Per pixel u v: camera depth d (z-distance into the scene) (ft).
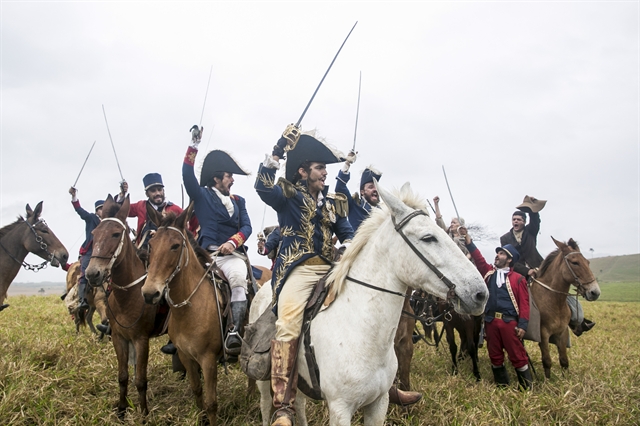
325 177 14.93
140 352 19.42
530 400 19.88
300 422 16.08
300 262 14.11
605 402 19.69
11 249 28.43
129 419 18.01
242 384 21.65
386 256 12.73
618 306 75.82
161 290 16.16
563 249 25.70
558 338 26.32
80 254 32.24
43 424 16.96
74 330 35.22
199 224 21.56
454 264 11.81
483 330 26.12
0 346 25.08
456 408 18.70
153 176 23.53
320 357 12.75
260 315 15.61
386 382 12.69
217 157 20.74
